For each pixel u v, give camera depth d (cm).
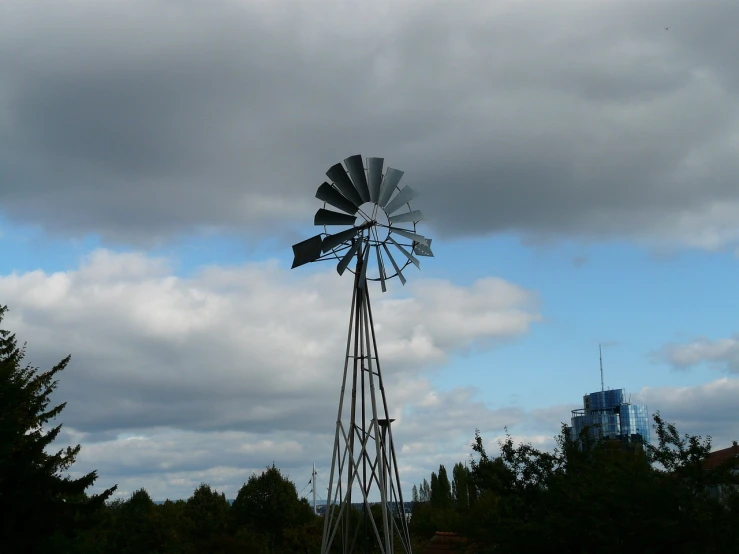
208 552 6956
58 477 3712
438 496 8412
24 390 3950
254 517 8038
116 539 7750
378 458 2984
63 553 3762
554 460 3288
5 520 3081
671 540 2627
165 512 8100
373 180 3009
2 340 4209
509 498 3222
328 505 2992
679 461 2894
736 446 2977
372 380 3055
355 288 3116
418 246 3097
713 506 2667
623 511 2686
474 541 3481
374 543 6250
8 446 3111
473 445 3416
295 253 2919
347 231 2998
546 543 2798
